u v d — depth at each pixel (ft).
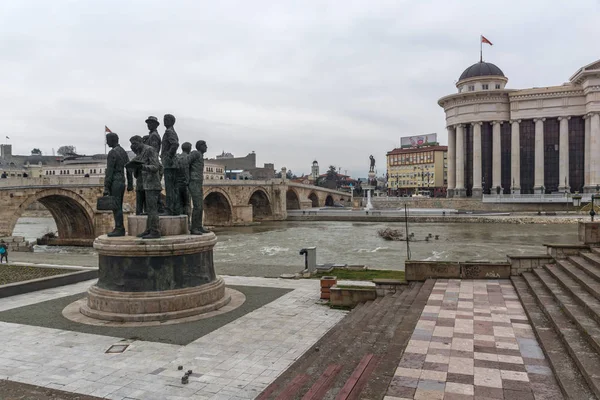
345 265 95.61
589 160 366.63
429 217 295.69
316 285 71.26
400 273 83.56
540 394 26.50
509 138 403.13
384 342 37.37
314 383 30.58
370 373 30.83
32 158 520.42
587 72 356.79
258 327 48.93
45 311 56.24
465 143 415.85
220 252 160.35
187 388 33.99
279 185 347.15
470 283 58.54
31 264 91.45
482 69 410.31
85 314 53.47
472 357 32.53
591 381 26.23
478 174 398.21
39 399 32.27
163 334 46.70
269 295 64.08
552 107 382.22
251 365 38.40
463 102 405.18
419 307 47.06
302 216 344.49
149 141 60.54
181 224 58.18
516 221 277.03
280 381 33.71
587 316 36.68
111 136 58.34
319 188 454.81
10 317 53.52
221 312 54.70
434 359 32.24
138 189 59.98
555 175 390.83
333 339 41.68
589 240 59.11
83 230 195.52
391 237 200.34
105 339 45.34
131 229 58.18
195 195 59.57
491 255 148.56
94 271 80.59
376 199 404.16
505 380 28.50
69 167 402.11
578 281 46.47
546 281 51.60
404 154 579.48
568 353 31.83
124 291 52.75
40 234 237.25
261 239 207.00
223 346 43.09
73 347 43.11
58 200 182.19
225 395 32.81
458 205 373.61
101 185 193.36
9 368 38.11
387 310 49.24
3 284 68.49
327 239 204.64
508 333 37.99
